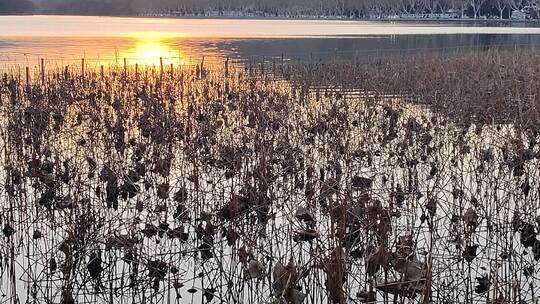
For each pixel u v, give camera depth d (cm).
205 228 814
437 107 1680
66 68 2570
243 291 718
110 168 981
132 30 12075
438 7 19775
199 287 776
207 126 1284
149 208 842
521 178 1076
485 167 1132
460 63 3197
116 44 7019
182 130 1305
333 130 1328
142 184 1048
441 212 959
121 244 742
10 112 1619
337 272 608
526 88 1964
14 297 711
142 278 739
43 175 904
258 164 920
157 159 1046
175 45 7044
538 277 776
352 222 689
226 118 1474
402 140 1330
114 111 1878
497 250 794
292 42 7656
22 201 941
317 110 1797
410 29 11744
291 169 945
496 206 881
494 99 1759
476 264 793
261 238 771
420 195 898
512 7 16488
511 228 816
